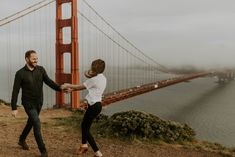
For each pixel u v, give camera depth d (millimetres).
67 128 9133
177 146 7766
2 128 8977
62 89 6051
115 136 8047
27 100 5926
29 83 5867
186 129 8688
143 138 7996
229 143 43344
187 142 8266
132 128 8031
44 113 15781
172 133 8234
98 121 9258
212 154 7293
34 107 5996
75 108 18797
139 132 8109
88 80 5934
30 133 8336
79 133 8594
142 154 6992
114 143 7664
